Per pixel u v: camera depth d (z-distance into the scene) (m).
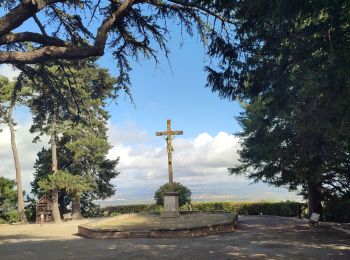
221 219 26.48
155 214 34.78
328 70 9.16
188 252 15.27
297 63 9.95
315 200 28.80
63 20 10.17
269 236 19.89
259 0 8.12
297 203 36.28
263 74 10.16
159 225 24.81
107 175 47.81
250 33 9.55
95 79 25.03
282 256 13.69
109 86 26.41
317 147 19.19
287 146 22.77
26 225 36.59
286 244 16.70
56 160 42.66
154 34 9.97
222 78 10.41
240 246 16.58
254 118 26.17
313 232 20.97
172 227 21.62
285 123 21.61
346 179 27.27
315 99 11.88
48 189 40.72
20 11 6.96
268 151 24.22
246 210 41.31
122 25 9.59
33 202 45.50
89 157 44.59
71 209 46.41
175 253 15.12
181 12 9.72
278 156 23.55
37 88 11.52
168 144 30.81
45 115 12.38
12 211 43.56
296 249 15.20
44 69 10.66
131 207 47.34
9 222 42.09
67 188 40.84
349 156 23.05
